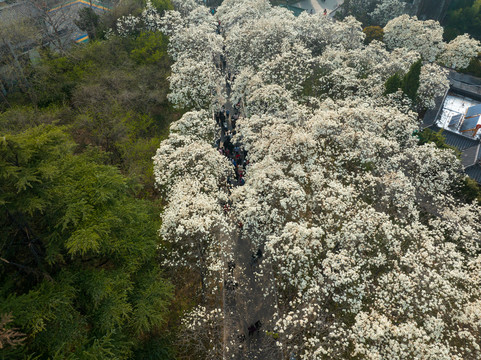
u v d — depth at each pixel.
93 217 14.79
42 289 13.80
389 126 24.95
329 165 22.95
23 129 23.61
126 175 24.30
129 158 25.84
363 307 16.84
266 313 19.78
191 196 19.88
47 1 40.50
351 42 40.31
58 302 13.34
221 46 43.28
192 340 18.66
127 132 28.34
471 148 31.84
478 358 14.17
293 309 17.86
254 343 18.50
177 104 31.28
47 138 14.78
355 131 22.89
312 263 17.53
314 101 27.80
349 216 18.42
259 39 34.16
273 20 36.66
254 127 25.52
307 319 15.25
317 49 38.69
